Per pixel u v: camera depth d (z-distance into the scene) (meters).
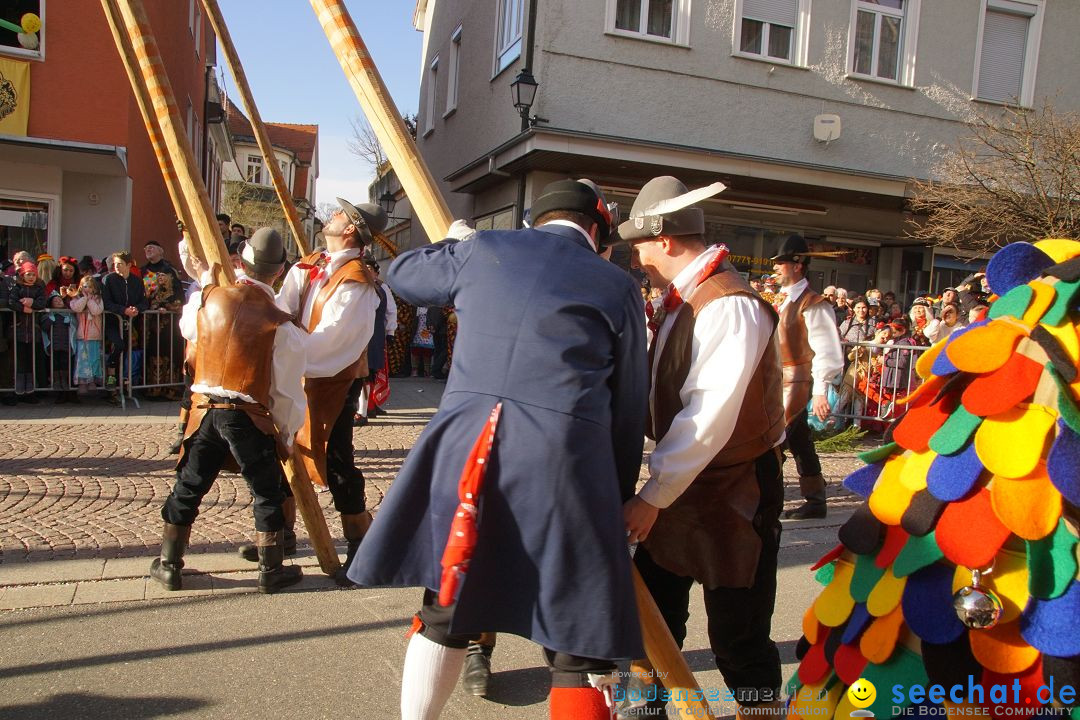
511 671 3.26
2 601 3.73
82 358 8.84
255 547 4.40
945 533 1.73
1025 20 14.49
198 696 2.93
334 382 4.06
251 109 4.56
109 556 4.31
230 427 3.77
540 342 1.96
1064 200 10.66
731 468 2.38
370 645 3.41
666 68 12.66
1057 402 1.64
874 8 13.75
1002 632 1.67
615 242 2.59
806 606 4.07
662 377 2.35
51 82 11.67
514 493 1.92
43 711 2.78
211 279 3.87
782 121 13.29
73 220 12.41
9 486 5.55
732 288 2.29
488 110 14.47
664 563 2.38
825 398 5.39
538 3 12.22
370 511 5.38
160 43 14.91
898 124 13.89
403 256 2.27
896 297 14.66
